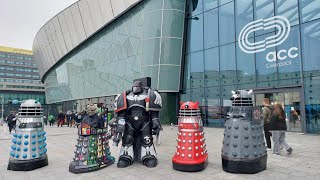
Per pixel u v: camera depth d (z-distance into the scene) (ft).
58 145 33.27
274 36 48.39
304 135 40.47
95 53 93.25
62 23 106.83
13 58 332.39
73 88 108.88
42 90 303.89
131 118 20.80
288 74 45.91
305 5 44.39
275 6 48.65
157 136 31.91
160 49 66.59
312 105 42.47
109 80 84.58
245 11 53.93
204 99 61.72
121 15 79.00
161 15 67.51
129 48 75.41
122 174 17.85
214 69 59.88
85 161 18.65
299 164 20.15
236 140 17.75
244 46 53.57
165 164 20.88
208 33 62.08
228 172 17.79
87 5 90.48
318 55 42.11
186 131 18.78
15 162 18.81
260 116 18.65
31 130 19.49
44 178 16.94
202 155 18.84
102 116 20.27
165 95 67.77
